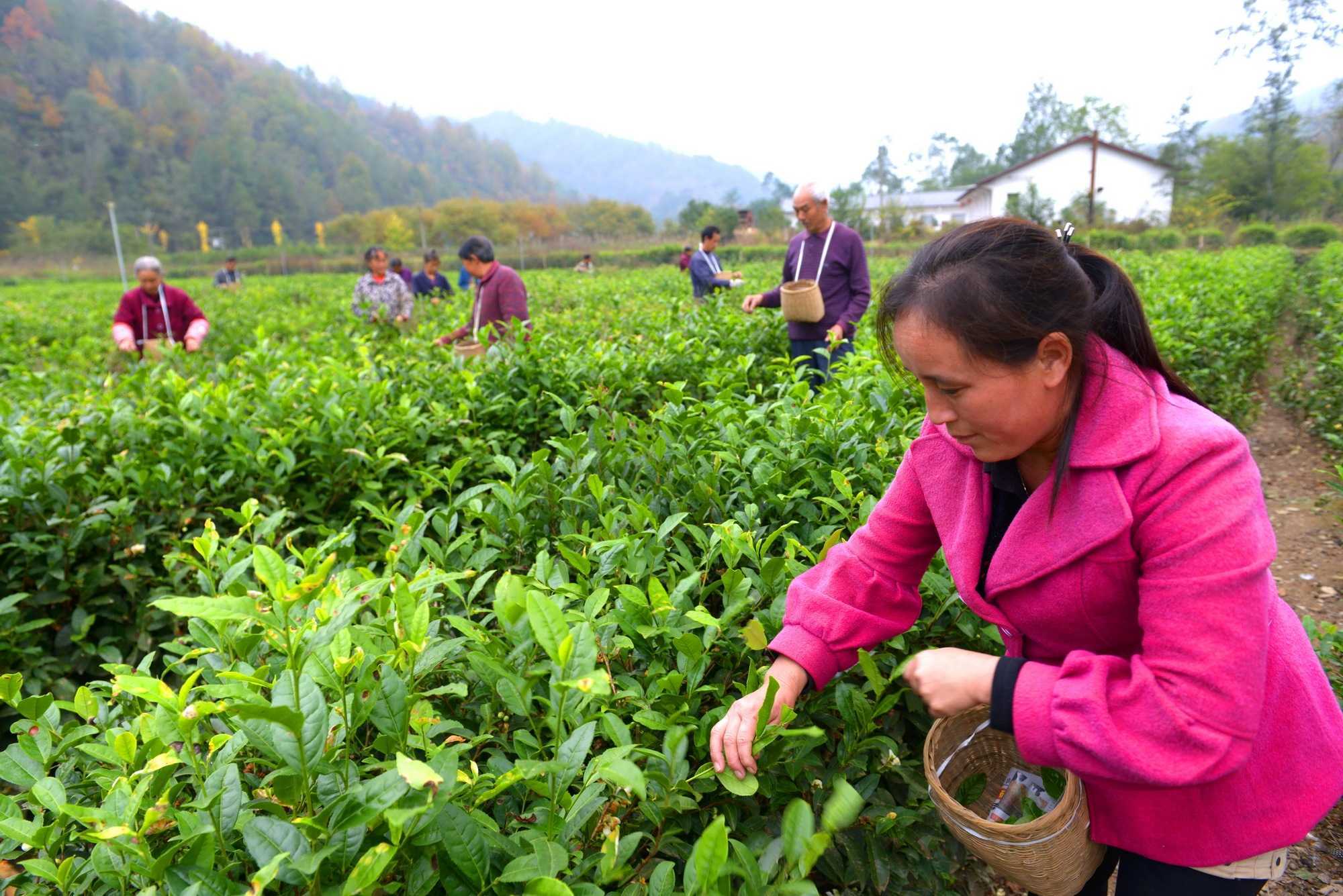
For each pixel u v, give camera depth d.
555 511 2.77
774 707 1.61
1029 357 1.27
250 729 1.24
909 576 1.77
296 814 1.32
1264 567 1.21
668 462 3.09
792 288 6.08
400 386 4.70
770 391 4.70
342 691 1.36
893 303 1.33
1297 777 1.43
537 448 4.42
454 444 4.05
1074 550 1.37
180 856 1.27
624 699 1.77
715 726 1.59
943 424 1.39
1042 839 1.51
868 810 2.14
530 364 4.55
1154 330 6.59
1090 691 1.27
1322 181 51.53
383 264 10.30
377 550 3.66
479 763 1.86
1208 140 58.06
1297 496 6.33
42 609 3.39
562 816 1.37
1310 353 11.32
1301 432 7.94
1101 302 1.38
